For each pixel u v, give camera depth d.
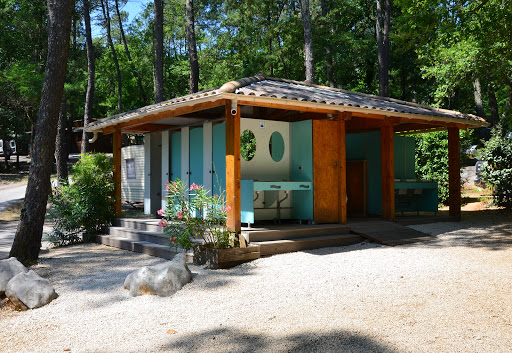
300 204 9.15
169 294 5.40
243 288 5.56
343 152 9.07
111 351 3.84
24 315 5.04
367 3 30.77
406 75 33.25
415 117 9.77
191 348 3.78
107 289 5.85
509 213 11.92
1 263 6.00
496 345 3.59
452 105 30.30
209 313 4.69
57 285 6.23
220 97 6.93
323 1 26.66
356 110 8.59
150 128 11.60
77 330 4.41
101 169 11.26
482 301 4.73
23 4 27.55
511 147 12.70
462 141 15.09
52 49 8.02
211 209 7.12
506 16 12.12
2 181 30.00
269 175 9.12
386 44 22.23
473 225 10.40
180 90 42.03
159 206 11.83
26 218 7.80
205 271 6.52
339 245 8.38
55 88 8.02
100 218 11.00
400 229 9.27
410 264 6.62
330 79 26.69
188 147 10.20
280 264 6.81
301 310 4.62
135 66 39.88
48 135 7.97
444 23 12.88
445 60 17.23
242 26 27.02
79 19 30.33
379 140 11.43
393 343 3.67
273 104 7.56
